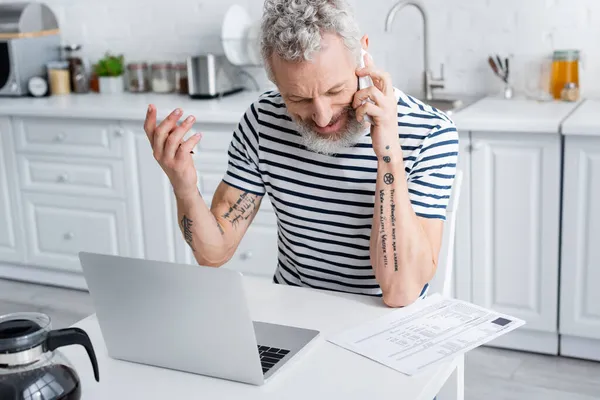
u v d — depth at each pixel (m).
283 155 1.71
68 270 3.62
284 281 1.84
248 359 1.21
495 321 1.40
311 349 1.34
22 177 3.57
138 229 3.39
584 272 2.68
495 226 2.77
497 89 3.25
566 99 3.01
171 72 3.70
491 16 3.18
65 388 1.03
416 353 1.30
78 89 3.83
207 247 1.67
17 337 1.01
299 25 1.42
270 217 3.09
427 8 3.27
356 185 1.65
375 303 1.53
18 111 3.44
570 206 2.64
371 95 1.48
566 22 3.07
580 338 2.77
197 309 1.21
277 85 1.51
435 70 3.33
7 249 3.71
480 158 2.73
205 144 3.14
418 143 1.62
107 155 3.35
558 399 2.52
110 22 3.88
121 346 1.33
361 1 3.36
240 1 3.59
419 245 1.52
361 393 1.19
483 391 2.59
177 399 1.20
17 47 3.66
